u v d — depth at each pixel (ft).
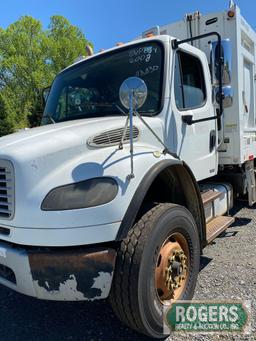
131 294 8.17
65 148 8.89
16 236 8.16
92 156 8.93
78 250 7.90
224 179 19.03
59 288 7.89
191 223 10.19
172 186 10.93
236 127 16.70
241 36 17.26
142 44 12.89
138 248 8.23
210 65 14.64
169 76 12.15
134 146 9.91
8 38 139.64
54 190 8.14
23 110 128.06
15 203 8.20
